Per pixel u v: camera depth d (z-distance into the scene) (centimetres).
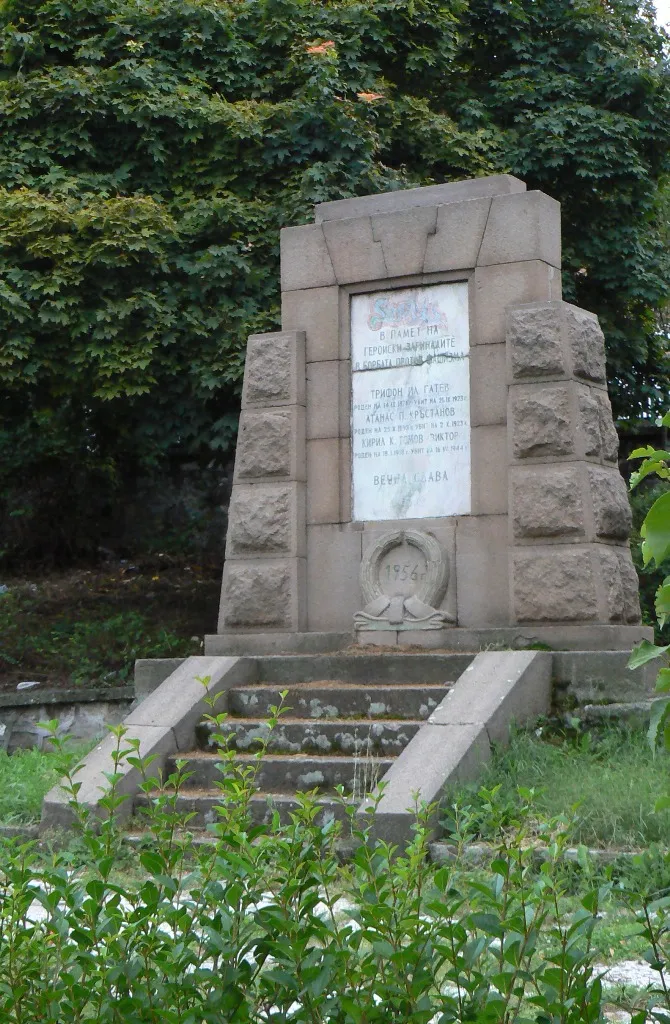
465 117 1633
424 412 1018
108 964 348
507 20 1691
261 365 1069
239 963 343
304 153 1475
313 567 1040
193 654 1393
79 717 1238
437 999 352
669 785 689
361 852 355
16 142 1463
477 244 1007
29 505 1811
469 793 721
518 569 945
